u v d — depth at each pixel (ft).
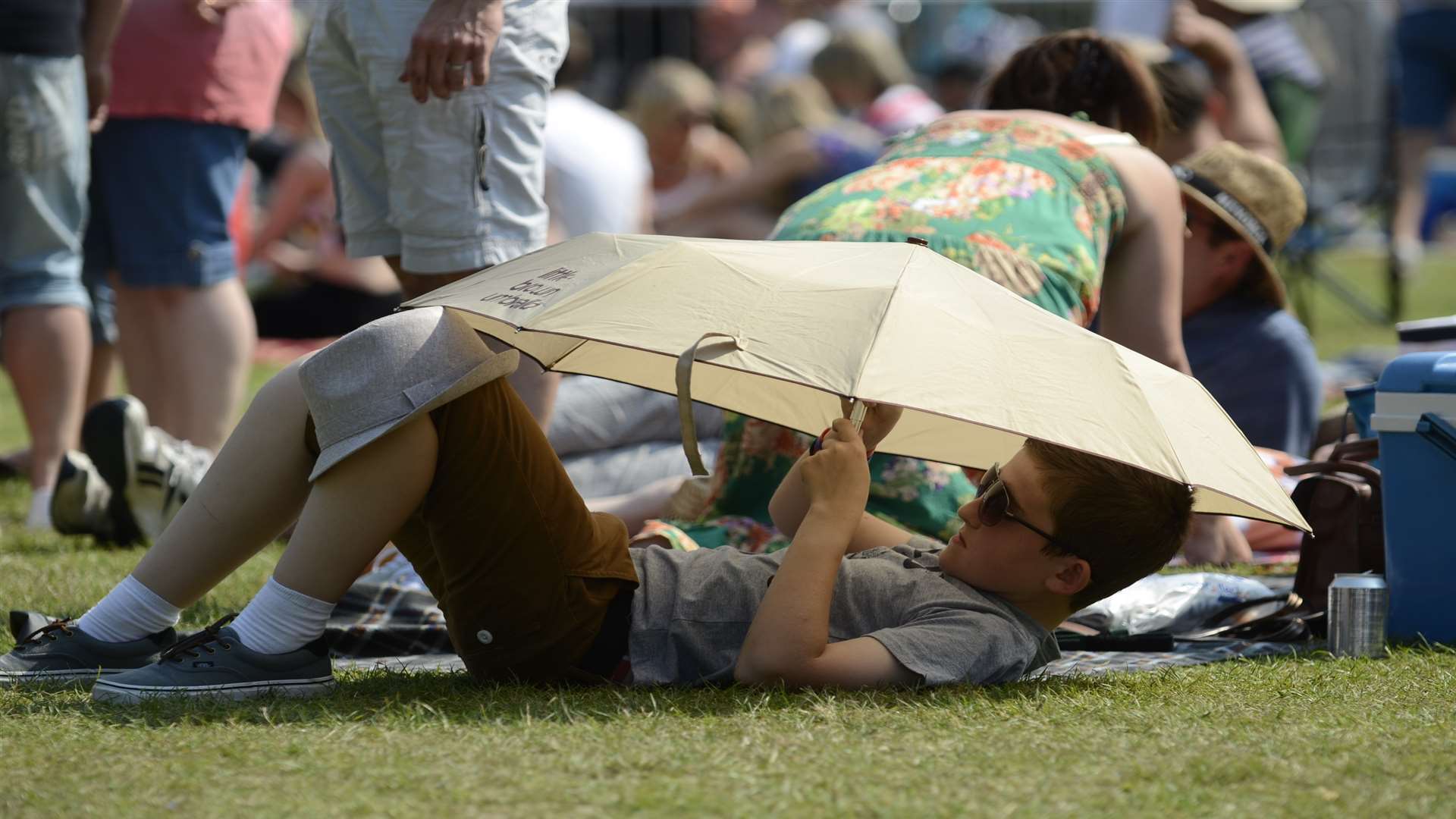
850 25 127.54
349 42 42.88
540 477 29.09
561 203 78.74
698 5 157.89
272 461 29.14
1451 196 190.19
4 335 56.75
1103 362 27.40
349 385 27.58
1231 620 39.19
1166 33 78.38
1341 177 165.78
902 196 40.86
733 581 30.37
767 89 118.73
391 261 45.16
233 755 23.61
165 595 29.89
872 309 25.93
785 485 33.06
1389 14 162.71
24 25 52.95
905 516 38.19
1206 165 52.80
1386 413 36.29
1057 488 29.81
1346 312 126.41
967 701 27.55
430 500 28.50
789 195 106.63
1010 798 21.68
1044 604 30.91
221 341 59.21
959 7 163.73
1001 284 39.01
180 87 57.11
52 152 54.60
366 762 23.13
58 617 37.63
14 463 69.36
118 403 49.96
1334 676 31.27
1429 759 24.08
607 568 29.78
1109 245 42.34
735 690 28.50
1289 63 94.58
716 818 20.74
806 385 24.62
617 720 25.84
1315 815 21.18
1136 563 30.27
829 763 23.22
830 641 29.71
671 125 112.27
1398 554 36.32
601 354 32.99
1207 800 21.76
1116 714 26.89
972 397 25.08
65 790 21.85
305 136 122.31
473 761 23.20
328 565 28.07
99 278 65.67
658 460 51.24
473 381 27.86
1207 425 28.48
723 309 26.07
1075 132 42.93
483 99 42.16
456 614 29.45
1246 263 52.85
